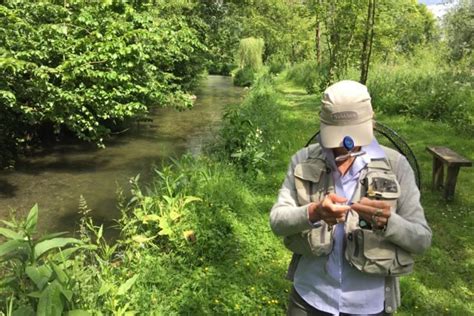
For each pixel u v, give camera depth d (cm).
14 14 771
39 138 1184
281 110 1380
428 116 1181
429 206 616
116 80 878
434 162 668
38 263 334
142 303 376
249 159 768
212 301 395
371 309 200
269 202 644
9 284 312
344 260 200
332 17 1669
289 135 1009
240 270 446
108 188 870
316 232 199
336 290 202
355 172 199
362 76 1418
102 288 328
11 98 765
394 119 1184
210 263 463
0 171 959
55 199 809
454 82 1257
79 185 885
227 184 649
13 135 1031
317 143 219
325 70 2053
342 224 200
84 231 482
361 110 192
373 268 192
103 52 833
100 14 905
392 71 1513
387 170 199
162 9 1611
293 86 2239
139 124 1484
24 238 326
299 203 206
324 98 197
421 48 2166
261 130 920
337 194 200
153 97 1090
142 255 461
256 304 393
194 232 497
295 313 215
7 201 797
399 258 192
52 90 819
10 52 765
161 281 418
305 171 205
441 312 391
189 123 1516
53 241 322
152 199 548
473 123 1062
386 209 183
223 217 551
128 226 521
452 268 462
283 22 3400
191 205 555
